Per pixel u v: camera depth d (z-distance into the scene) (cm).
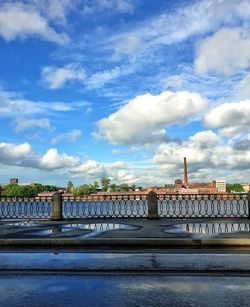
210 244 1230
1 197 2362
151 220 2036
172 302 634
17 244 1272
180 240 1236
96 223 1884
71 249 1193
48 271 869
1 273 851
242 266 910
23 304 629
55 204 2123
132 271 864
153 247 1224
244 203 2173
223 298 655
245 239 1229
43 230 1567
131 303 631
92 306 618
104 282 768
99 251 1146
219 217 2109
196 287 726
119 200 2356
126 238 1266
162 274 832
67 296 673
